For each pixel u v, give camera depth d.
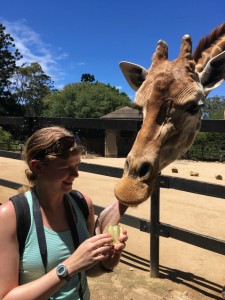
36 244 1.57
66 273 1.44
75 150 1.63
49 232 1.62
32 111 53.28
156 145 2.39
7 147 23.14
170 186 3.92
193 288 3.76
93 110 38.81
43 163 1.60
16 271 1.51
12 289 1.48
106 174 4.57
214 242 3.50
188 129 2.63
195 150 23.75
